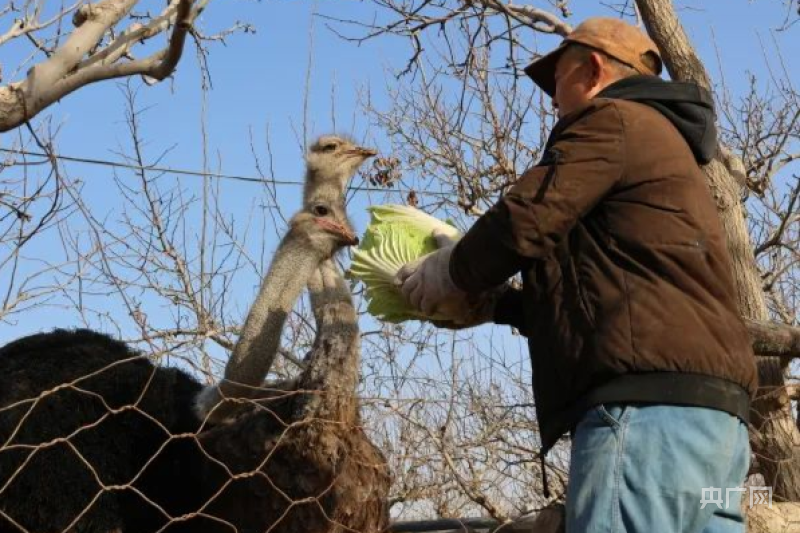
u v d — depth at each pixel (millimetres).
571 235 3275
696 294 3158
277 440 5145
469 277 3271
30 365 5285
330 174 5652
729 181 5949
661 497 3020
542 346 3266
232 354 5441
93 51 4758
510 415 5984
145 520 5305
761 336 4785
